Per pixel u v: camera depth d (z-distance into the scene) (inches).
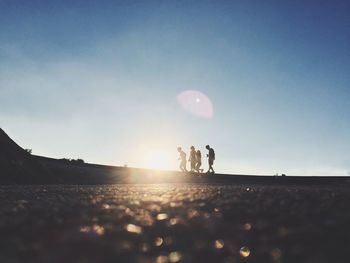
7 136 652.1
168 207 189.0
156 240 123.6
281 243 118.2
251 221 148.9
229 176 728.3
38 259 105.4
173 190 304.7
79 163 805.9
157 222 150.1
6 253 112.2
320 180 625.3
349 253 105.6
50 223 153.6
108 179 648.4
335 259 101.3
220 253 111.2
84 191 339.6
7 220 165.0
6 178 553.3
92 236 128.2
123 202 216.1
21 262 103.4
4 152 602.5
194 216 161.6
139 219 156.6
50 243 121.4
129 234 130.7
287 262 102.2
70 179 649.0
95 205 205.9
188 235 130.0
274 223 143.3
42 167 639.8
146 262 101.9
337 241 116.7
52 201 243.8
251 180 681.6
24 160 619.8
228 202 195.8
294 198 206.7
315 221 142.6
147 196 251.0
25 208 207.5
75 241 122.3
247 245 118.1
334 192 243.0
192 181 647.1
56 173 670.5
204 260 105.4
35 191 365.1
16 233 137.9
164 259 105.0
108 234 130.9
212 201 203.5
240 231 134.3
